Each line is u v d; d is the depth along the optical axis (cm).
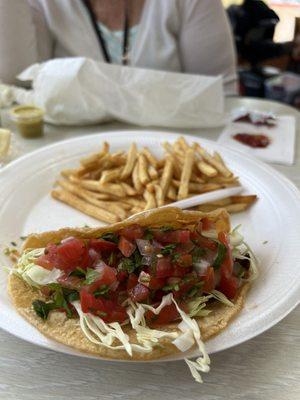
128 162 29
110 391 15
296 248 21
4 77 44
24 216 26
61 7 44
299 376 16
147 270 18
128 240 19
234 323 16
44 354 17
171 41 45
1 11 41
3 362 16
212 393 15
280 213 24
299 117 38
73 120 37
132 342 16
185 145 31
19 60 43
